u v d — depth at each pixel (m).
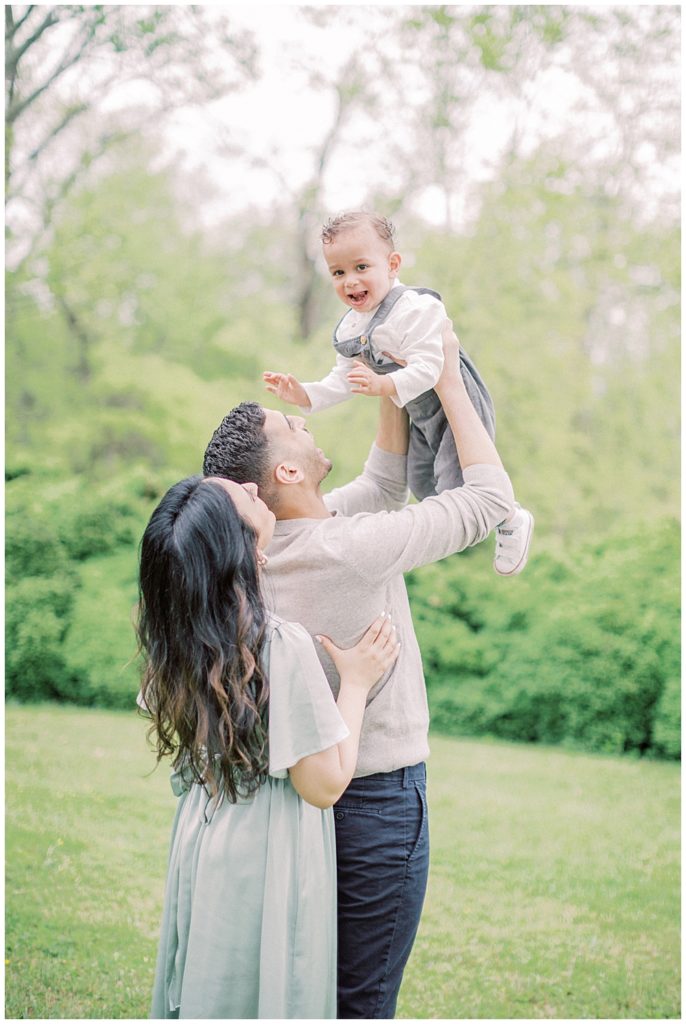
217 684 1.44
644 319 8.20
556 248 7.78
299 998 1.47
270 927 1.45
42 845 4.02
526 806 4.80
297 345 9.27
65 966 3.05
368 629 1.61
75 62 8.20
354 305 1.92
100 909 3.47
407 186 8.37
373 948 1.65
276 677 1.47
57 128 8.41
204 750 1.52
